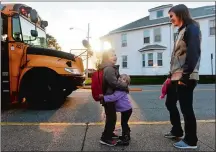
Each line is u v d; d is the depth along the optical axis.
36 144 3.57
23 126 4.57
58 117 5.41
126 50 30.78
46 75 6.32
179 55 3.37
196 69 3.27
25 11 6.55
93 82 3.59
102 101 3.55
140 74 29.23
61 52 6.53
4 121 4.99
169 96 3.75
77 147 3.45
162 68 27.25
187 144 3.36
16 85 6.10
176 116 3.77
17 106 6.80
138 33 29.58
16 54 6.11
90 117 5.42
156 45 27.70
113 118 3.54
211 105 7.20
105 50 3.61
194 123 3.34
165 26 27.06
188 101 3.34
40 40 7.58
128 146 3.48
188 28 3.19
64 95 7.38
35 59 6.20
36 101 6.39
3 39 6.11
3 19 6.12
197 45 3.09
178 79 3.37
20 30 6.23
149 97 9.05
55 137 3.90
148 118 5.32
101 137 3.60
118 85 3.50
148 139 3.79
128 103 3.57
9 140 3.74
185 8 3.31
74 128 4.45
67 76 6.28
